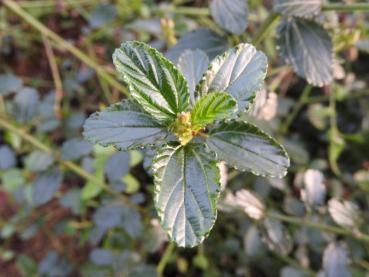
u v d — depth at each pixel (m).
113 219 0.16
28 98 0.18
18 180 0.18
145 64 0.08
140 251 0.18
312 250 0.18
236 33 0.12
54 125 0.18
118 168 0.15
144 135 0.08
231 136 0.08
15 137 0.19
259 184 0.17
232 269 0.19
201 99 0.08
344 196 0.18
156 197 0.07
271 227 0.13
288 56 0.12
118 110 0.08
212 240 0.18
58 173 0.16
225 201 0.13
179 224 0.07
